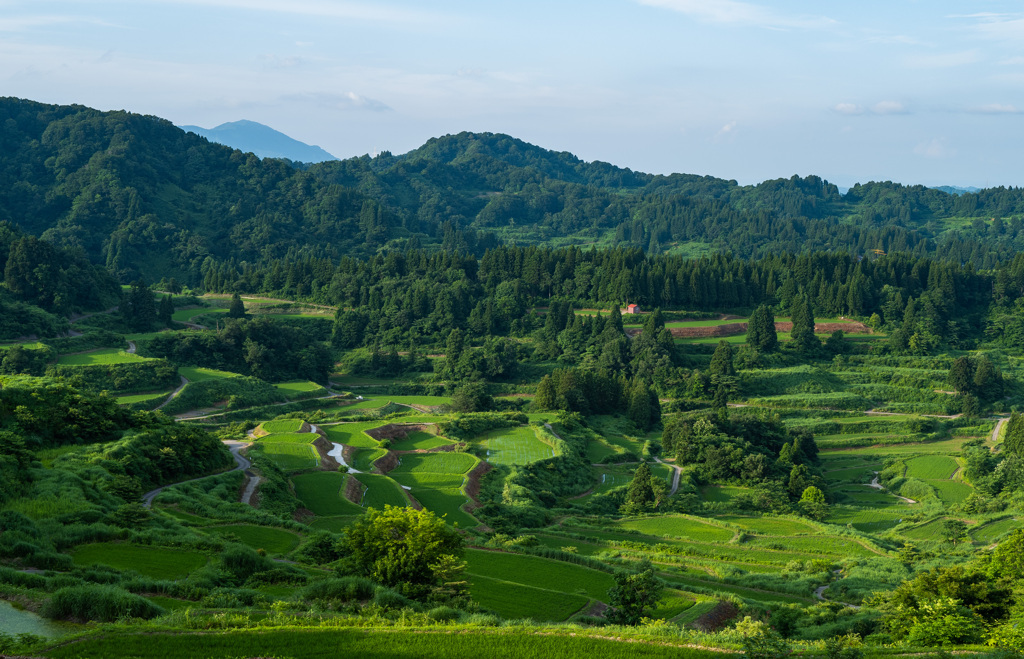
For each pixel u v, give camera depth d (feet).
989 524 408.05
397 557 190.49
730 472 514.27
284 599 176.55
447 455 490.90
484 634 144.46
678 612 218.79
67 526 213.46
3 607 143.54
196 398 609.01
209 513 274.77
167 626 138.21
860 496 520.42
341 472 406.82
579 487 481.87
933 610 177.78
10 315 646.33
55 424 322.55
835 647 139.23
